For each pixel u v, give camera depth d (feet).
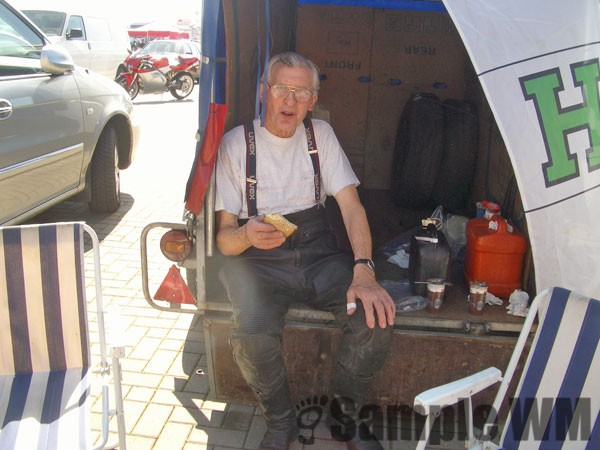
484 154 12.78
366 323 8.02
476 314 8.90
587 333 6.67
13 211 13.04
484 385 6.83
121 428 7.48
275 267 8.94
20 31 14.26
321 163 9.21
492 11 7.15
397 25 13.57
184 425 9.32
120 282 13.87
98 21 39.81
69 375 7.66
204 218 8.68
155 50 51.26
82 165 15.80
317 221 9.27
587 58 7.29
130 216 18.07
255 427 9.32
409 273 9.73
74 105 15.05
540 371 6.88
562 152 7.32
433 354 8.94
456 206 13.37
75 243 7.68
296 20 13.66
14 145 12.69
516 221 10.30
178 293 9.20
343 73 13.88
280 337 8.32
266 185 8.99
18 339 7.68
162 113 38.91
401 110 14.08
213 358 9.38
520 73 7.14
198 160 8.31
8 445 6.44
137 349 11.27
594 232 7.58
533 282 9.20
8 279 7.55
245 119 10.34
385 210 13.47
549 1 7.26
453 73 13.87
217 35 8.40
